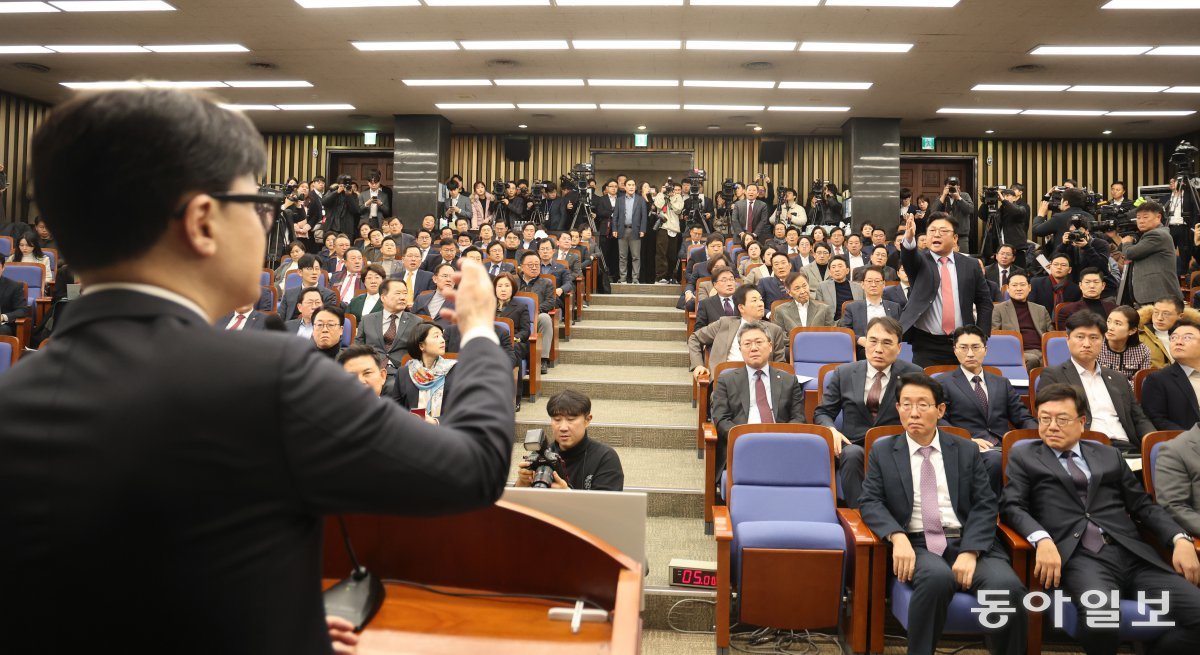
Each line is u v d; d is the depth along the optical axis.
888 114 11.96
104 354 0.62
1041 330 6.01
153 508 0.58
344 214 11.16
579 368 7.00
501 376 0.77
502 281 6.02
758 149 13.98
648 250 11.98
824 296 7.10
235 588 0.59
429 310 6.47
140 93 0.64
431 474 0.64
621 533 1.40
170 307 0.65
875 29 8.15
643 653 3.20
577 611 1.21
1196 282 8.06
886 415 4.05
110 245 0.64
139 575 0.58
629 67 9.68
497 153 14.13
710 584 3.46
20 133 11.24
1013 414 4.25
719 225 11.45
